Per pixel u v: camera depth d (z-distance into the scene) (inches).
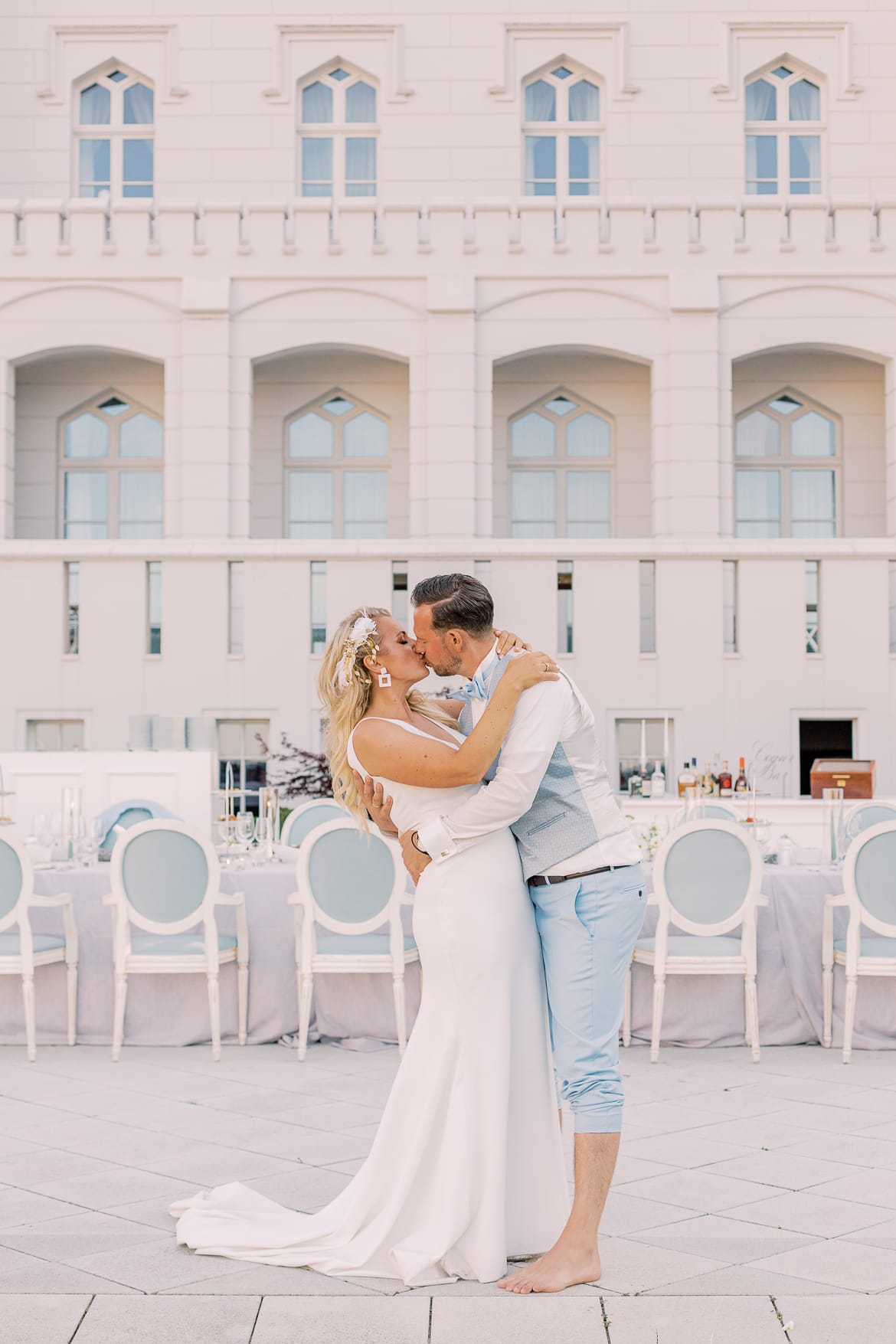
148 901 239.5
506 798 126.7
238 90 639.1
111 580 530.0
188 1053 246.4
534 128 644.1
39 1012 256.5
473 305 570.9
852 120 642.8
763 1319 114.7
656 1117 195.2
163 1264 130.3
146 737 350.3
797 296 576.7
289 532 640.4
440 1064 129.5
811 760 532.7
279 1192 155.3
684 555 525.7
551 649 524.1
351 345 576.7
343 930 238.7
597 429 643.5
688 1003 251.9
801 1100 206.5
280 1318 115.8
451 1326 114.0
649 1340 110.7
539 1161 133.0
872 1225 142.7
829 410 639.8
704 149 637.3
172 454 574.2
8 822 291.4
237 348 577.0
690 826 236.1
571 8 639.8
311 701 525.7
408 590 528.1
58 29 641.6
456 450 570.3
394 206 576.4
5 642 530.3
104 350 581.0
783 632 526.3
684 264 575.8
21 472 637.9
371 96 645.9
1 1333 112.0
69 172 641.0
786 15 640.4
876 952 239.3
